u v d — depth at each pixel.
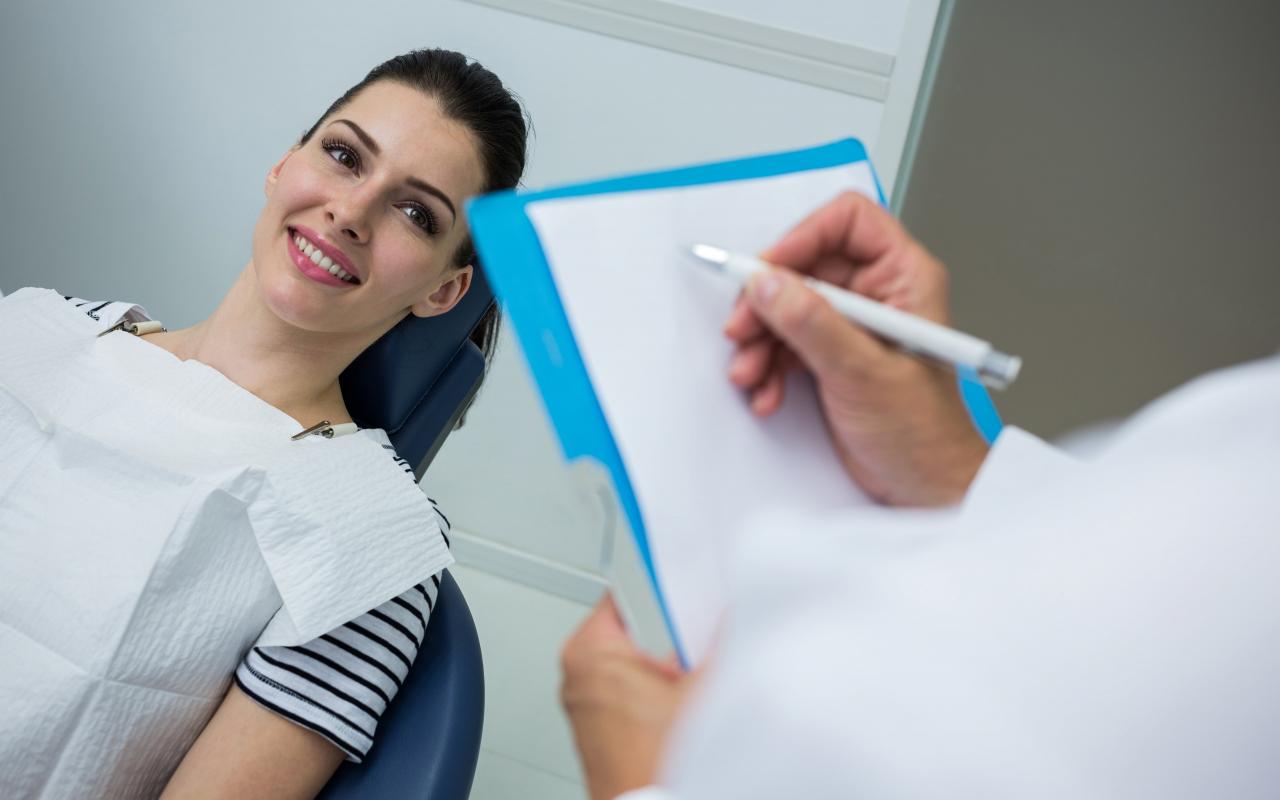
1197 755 0.26
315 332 1.30
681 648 0.50
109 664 1.04
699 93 2.00
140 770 1.09
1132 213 1.96
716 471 0.55
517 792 1.94
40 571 1.09
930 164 2.01
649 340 0.55
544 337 0.52
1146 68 1.84
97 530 1.10
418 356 1.42
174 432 1.20
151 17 2.14
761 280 0.54
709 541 0.52
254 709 1.06
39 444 1.15
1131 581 0.27
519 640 2.29
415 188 1.26
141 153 2.26
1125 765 0.26
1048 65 1.88
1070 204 1.98
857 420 0.57
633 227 0.57
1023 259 2.04
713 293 0.58
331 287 1.26
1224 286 1.98
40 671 1.05
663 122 2.04
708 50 1.96
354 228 1.23
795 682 0.29
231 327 1.32
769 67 1.95
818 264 0.65
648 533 0.51
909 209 2.06
